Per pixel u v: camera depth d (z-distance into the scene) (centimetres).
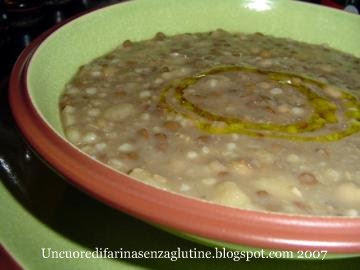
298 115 22
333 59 28
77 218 18
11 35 30
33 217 18
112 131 20
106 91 23
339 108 23
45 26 32
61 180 19
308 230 13
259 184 18
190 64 25
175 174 18
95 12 25
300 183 18
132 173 18
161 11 28
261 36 29
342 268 17
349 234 13
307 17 29
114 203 14
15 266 16
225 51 27
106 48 26
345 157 20
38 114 16
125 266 17
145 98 22
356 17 28
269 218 13
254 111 22
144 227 18
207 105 22
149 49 26
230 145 20
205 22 29
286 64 26
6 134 21
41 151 15
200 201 13
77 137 20
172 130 20
